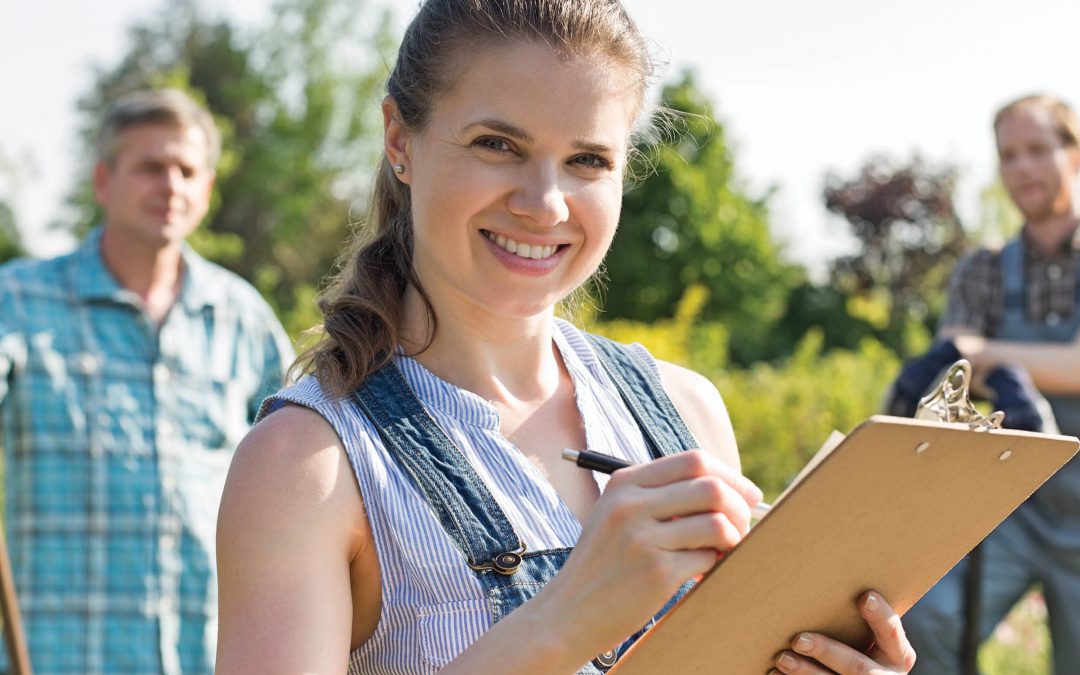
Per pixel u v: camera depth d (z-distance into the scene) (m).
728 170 24.80
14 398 3.92
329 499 1.60
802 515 1.32
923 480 1.38
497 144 1.65
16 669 2.39
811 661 1.53
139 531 3.90
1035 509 4.38
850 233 25.03
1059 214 4.45
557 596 1.39
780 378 9.76
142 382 3.97
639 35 1.72
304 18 33.72
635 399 1.93
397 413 1.69
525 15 1.64
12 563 3.90
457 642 1.59
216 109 34.34
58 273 4.00
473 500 1.65
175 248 4.11
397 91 1.76
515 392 1.83
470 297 1.71
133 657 3.85
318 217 33.09
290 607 1.53
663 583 1.34
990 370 4.30
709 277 24.33
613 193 1.71
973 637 4.24
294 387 1.71
